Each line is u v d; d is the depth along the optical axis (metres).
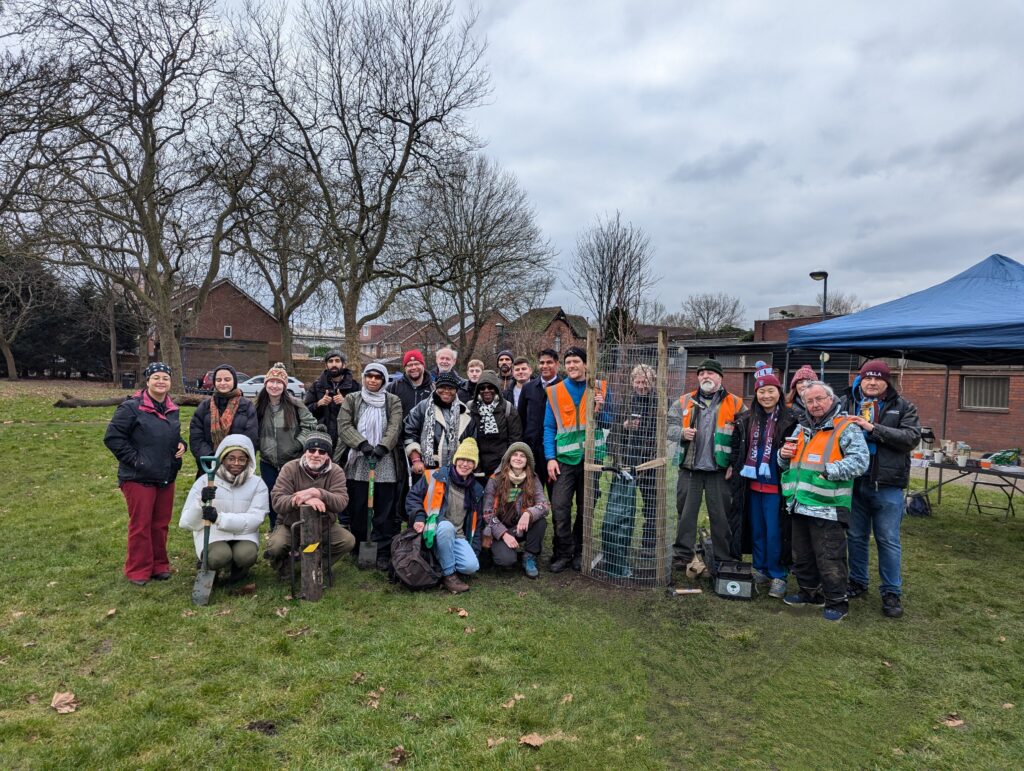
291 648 3.77
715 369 5.13
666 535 5.07
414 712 3.17
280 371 5.34
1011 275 6.66
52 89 12.95
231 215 23.47
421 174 22.89
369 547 5.29
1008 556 6.14
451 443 5.25
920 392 17.80
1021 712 3.31
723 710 3.29
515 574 5.27
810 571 4.68
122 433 4.64
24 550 5.49
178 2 19.17
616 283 23.16
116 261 30.42
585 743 2.96
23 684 3.29
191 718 3.03
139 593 4.59
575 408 5.31
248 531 4.75
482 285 30.97
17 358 41.50
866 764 2.87
